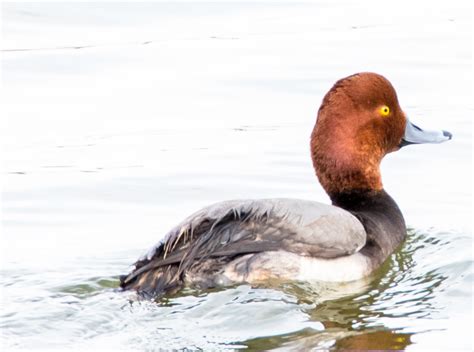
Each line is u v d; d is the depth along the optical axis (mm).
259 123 15891
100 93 17125
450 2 21781
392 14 21047
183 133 15602
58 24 20422
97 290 10539
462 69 17797
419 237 12180
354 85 11789
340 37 19578
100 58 18641
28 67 18234
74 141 15352
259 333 9609
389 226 11703
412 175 14195
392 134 12125
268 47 19062
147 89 17250
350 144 11742
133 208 13250
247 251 10344
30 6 21344
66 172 14367
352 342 9461
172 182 14023
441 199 13344
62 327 9641
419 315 10078
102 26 20375
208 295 10125
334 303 10406
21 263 11406
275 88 17156
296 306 10086
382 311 10203
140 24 20500
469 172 14172
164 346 9320
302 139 15281
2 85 17469
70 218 12953
